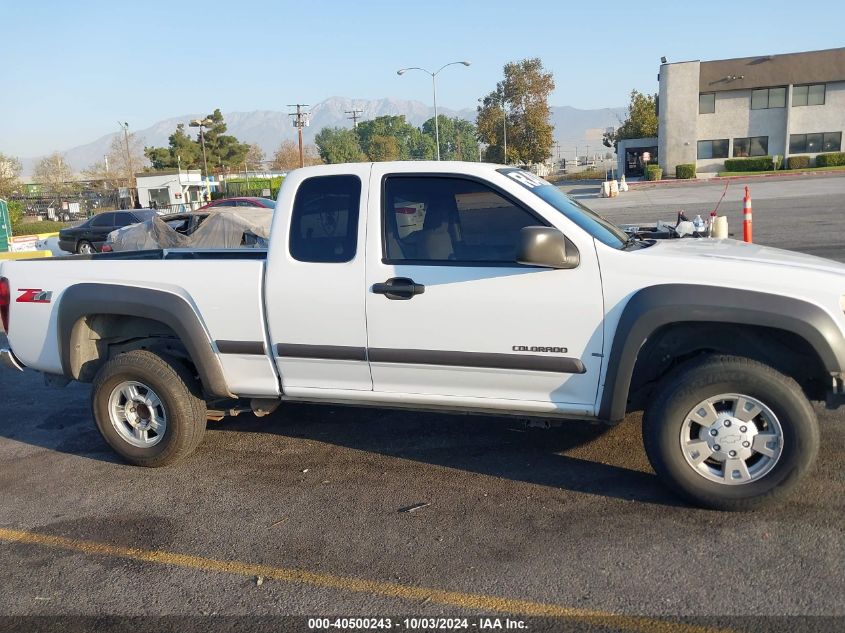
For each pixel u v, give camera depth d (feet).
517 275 13.57
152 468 16.85
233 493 15.26
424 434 17.88
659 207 87.92
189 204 166.91
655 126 218.59
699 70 157.58
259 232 37.22
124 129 234.38
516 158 224.33
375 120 492.95
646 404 14.33
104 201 195.21
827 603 10.32
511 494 14.37
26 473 17.02
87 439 19.15
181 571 12.33
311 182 15.11
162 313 15.89
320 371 15.33
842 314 12.15
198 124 250.78
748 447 12.71
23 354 17.63
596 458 15.79
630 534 12.54
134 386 16.65
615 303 13.04
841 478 14.06
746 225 32.35
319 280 14.79
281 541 13.12
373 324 14.53
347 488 15.14
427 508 14.01
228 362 15.94
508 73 221.87
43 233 123.75
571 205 14.99
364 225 14.60
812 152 155.84
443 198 14.29
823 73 150.71
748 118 157.79
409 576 11.73
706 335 13.30
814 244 43.60
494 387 14.23
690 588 10.89
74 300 16.58
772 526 12.48
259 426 19.17
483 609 10.75
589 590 11.02
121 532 13.84
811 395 13.62
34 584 12.18
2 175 185.78
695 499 13.12
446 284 13.96
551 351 13.56
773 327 12.24
